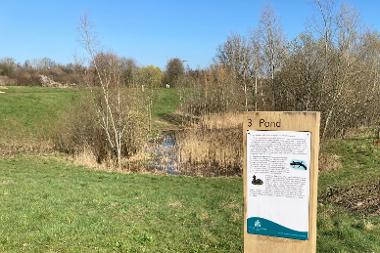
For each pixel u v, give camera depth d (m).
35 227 9.04
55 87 66.50
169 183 16.97
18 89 56.62
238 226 10.34
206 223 10.58
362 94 30.44
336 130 26.50
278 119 5.10
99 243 8.36
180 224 10.38
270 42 36.12
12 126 35.12
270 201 5.22
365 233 9.52
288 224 5.15
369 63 35.00
